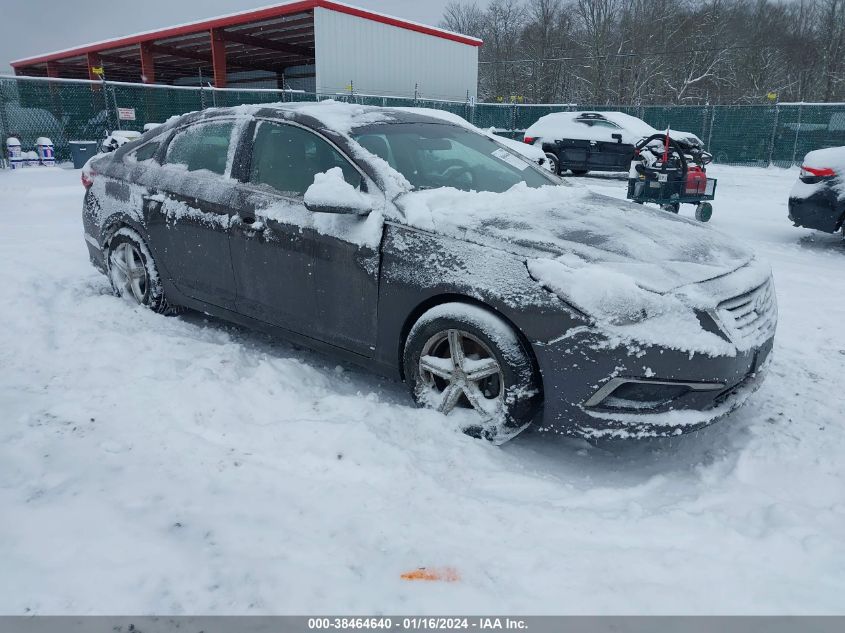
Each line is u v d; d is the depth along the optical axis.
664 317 2.54
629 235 3.02
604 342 2.53
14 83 17.59
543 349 2.63
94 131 18.75
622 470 2.84
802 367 4.02
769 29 47.31
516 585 1.97
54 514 2.17
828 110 20.17
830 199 7.51
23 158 16.25
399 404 3.33
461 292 2.81
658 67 45.59
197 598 1.84
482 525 2.28
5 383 3.24
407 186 3.24
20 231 7.64
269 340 4.24
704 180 9.03
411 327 3.12
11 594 1.81
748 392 2.81
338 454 2.65
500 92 52.94
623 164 15.81
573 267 2.66
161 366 3.46
